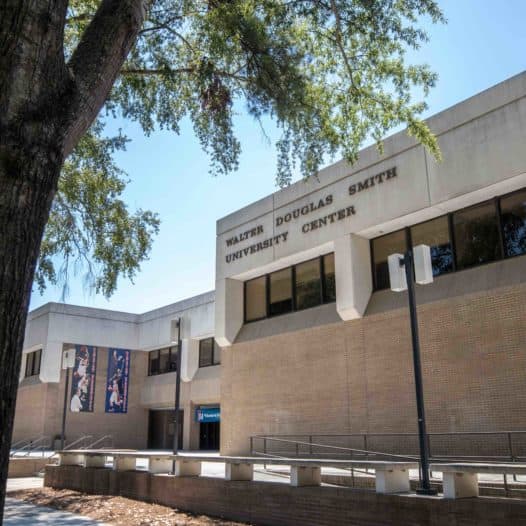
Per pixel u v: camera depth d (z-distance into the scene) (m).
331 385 19.59
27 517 11.50
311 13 11.62
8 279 3.54
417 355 9.56
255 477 13.55
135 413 42.41
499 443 14.81
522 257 15.54
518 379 14.72
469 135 16.62
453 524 7.75
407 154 18.25
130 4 5.46
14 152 3.74
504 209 16.27
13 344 3.49
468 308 16.12
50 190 4.02
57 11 4.20
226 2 10.65
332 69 12.64
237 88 12.20
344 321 19.66
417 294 17.70
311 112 11.73
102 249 17.97
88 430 39.91
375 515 8.72
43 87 4.06
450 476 8.04
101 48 5.18
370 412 18.16
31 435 39.31
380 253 19.59
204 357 37.81
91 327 41.56
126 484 14.49
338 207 20.20
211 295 37.06
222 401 24.12
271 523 10.39
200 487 12.14
